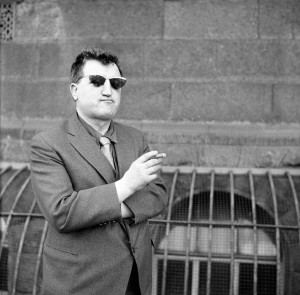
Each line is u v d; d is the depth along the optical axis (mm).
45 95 4379
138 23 4254
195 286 3592
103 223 2064
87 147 2170
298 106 4031
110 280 2059
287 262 3461
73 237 2082
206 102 4148
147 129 4156
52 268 2104
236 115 4109
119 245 2104
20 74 4438
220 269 3672
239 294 3586
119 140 2344
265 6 4090
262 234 3604
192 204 3713
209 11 4164
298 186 3768
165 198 2375
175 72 4195
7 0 4477
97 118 2236
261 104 4078
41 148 2145
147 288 2240
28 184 3930
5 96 4457
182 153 4094
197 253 3580
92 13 4320
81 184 2129
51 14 4406
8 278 3650
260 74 4086
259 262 3533
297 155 3955
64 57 4352
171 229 3656
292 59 4055
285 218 3580
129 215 2133
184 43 4188
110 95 2199
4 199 3889
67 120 2354
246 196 3746
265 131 4043
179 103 4180
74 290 2045
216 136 4062
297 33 4051
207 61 4152
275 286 3543
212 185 3666
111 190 2020
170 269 3689
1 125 4410
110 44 4277
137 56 4242
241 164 4023
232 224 3275
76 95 2293
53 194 2021
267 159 3994
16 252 3660
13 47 4461
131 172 2029
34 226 3639
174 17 4211
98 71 2201
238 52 4113
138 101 4230
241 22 4117
